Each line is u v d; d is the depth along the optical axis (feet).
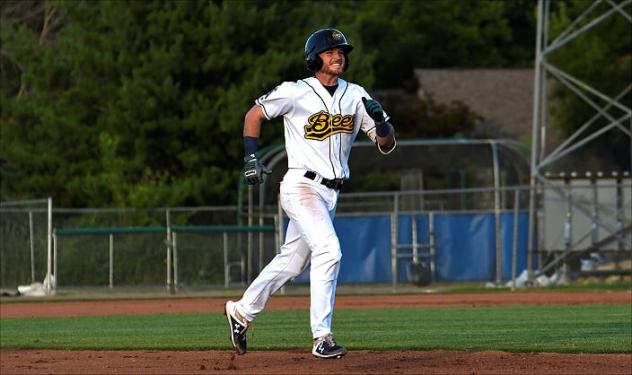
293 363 73.61
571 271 203.00
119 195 247.91
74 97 273.33
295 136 70.13
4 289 203.62
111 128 265.13
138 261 208.13
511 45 499.10
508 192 234.17
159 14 267.18
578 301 159.12
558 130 353.92
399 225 209.97
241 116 258.98
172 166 269.44
